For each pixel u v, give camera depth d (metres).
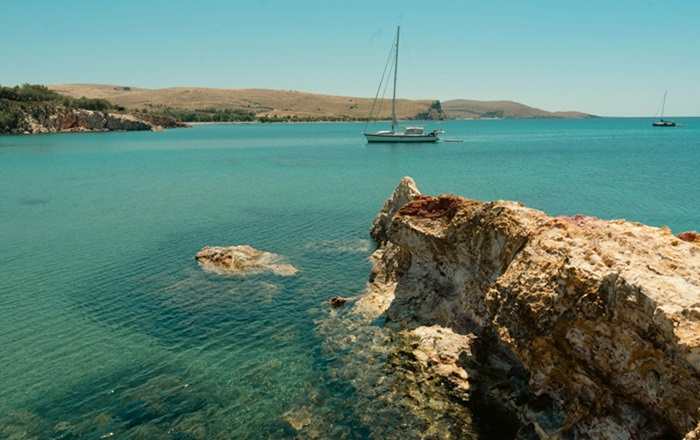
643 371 13.59
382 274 33.41
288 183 85.00
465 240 25.36
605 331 14.46
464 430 18.45
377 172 97.50
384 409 19.81
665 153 130.62
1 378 22.62
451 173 93.62
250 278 35.19
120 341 26.11
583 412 15.46
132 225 53.81
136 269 37.97
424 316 27.22
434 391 20.75
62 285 34.62
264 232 50.16
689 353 11.61
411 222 29.19
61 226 53.38
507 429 18.47
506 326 18.00
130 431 18.88
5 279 36.06
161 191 77.44
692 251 16.17
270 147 166.38
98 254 42.38
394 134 164.25
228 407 20.27
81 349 25.28
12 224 54.34
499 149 151.75
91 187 81.31
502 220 22.39
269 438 18.42
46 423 19.44
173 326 27.81
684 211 56.44
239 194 74.25
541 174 90.88
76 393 21.41
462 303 25.27
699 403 12.16
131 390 21.58
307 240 46.69
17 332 27.25
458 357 22.48
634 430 14.05
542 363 16.48
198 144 179.38
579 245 17.31
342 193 73.81
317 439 18.30
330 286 33.88
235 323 28.09
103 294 32.78
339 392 21.08
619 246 16.75
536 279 17.23
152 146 167.88
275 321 28.28
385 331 26.42
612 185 76.56
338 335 26.30
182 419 19.52
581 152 138.75
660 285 13.30
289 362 23.67
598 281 14.87
